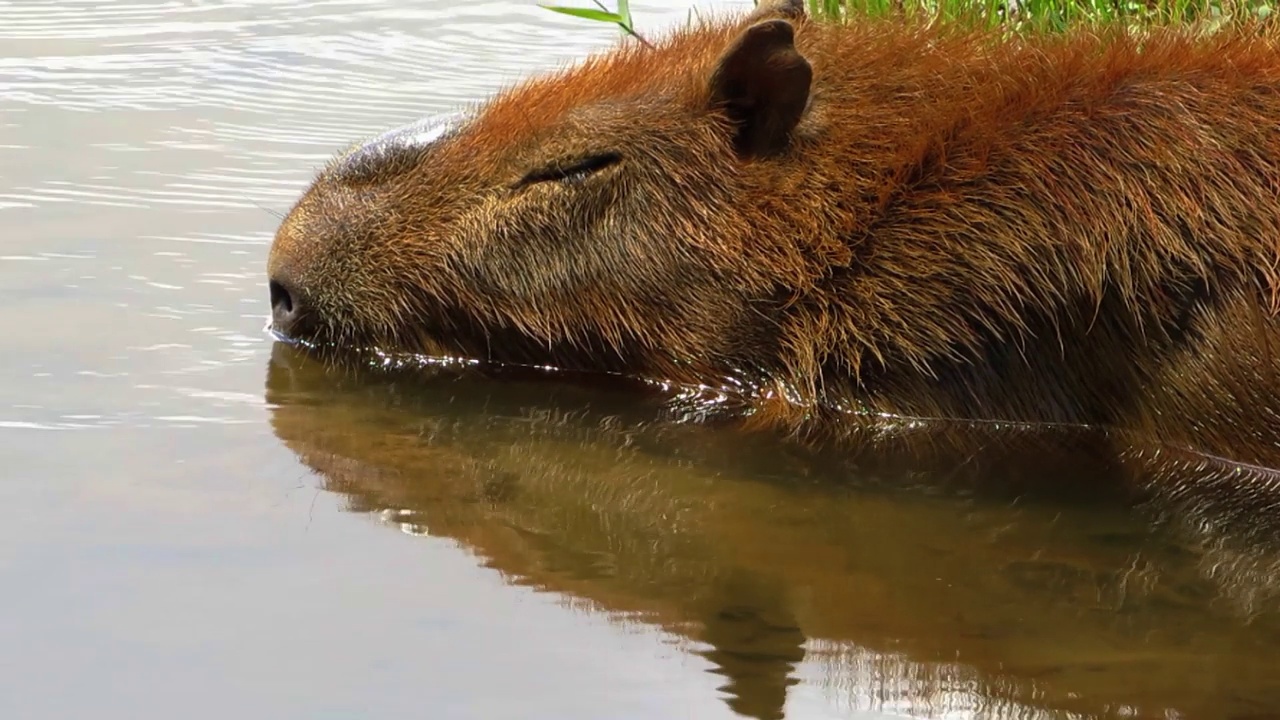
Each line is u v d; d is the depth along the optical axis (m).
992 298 8.34
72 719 5.05
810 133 8.68
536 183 8.95
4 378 8.33
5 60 14.95
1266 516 7.36
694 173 8.73
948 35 9.11
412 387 8.81
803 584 6.36
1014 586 6.44
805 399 8.71
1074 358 8.38
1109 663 5.72
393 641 5.65
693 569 6.48
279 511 6.84
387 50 15.61
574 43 15.73
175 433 7.73
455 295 9.12
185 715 5.09
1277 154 8.03
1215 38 8.88
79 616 5.74
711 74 8.68
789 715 5.23
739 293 8.70
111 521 6.61
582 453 7.90
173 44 15.70
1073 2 10.51
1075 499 7.54
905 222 8.48
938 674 5.59
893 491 7.57
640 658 5.61
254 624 5.74
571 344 9.09
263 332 9.35
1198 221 8.00
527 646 5.66
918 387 8.57
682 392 8.94
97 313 9.35
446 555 6.48
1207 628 6.06
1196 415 8.15
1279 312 7.83
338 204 9.28
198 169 12.01
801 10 9.42
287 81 14.56
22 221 10.82
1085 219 8.16
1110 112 8.33
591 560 6.52
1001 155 8.39
